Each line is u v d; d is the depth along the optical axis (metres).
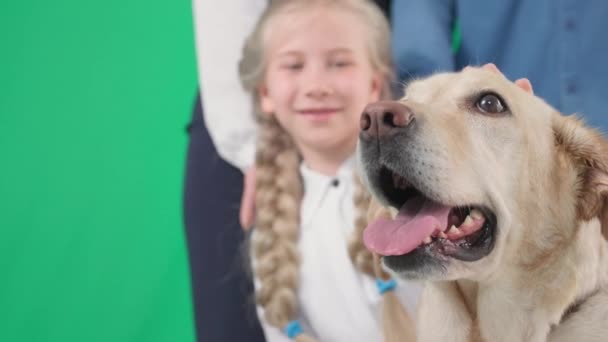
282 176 2.21
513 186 1.63
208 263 2.47
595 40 2.25
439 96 1.67
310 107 2.07
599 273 1.64
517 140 1.63
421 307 1.81
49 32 3.89
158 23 3.84
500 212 1.58
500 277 1.66
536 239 1.65
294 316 2.12
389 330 1.98
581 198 1.67
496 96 1.64
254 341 2.41
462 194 1.53
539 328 1.66
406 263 1.52
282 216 2.17
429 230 1.50
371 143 1.53
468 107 1.64
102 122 3.71
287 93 2.10
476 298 1.70
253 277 2.28
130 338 3.24
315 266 2.12
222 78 2.37
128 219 3.50
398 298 2.00
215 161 2.47
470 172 1.55
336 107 2.08
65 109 3.76
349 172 2.13
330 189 2.15
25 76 3.84
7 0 3.99
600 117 2.24
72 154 3.66
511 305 1.68
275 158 2.23
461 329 1.74
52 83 3.82
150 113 3.72
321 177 2.17
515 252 1.64
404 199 1.61
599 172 1.64
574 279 1.63
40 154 3.68
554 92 2.31
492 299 1.68
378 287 2.00
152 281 3.36
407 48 2.27
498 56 2.38
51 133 3.72
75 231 3.49
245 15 2.37
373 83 2.19
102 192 3.56
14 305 3.35
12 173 3.64
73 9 3.91
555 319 1.64
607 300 1.62
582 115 1.97
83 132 3.70
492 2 2.33
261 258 2.18
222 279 2.44
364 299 2.05
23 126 3.75
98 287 3.37
